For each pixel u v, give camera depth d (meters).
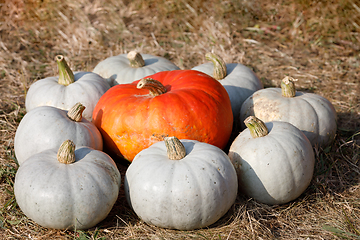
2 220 3.09
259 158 3.08
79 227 2.85
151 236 2.91
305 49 6.94
